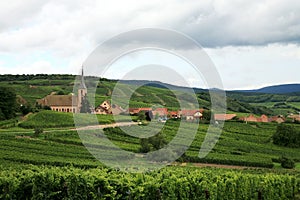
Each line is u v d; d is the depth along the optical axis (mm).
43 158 56750
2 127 91438
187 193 22203
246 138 90562
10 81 191500
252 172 50188
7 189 20594
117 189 20062
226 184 26359
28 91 161125
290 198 34125
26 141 73125
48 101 125125
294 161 71000
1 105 102500
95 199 19891
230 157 64312
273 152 79562
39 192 20250
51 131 84438
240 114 116750
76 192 20109
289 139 86375
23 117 107688
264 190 30500
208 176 25938
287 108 184000
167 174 22531
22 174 21531
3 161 54500
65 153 62531
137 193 19891
